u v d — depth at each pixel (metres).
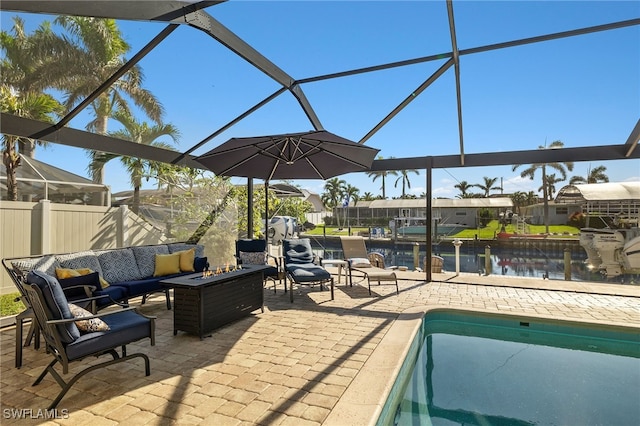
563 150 6.66
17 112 6.45
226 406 2.80
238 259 7.21
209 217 10.48
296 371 3.42
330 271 9.56
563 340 5.02
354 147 5.38
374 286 7.50
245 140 5.03
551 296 6.48
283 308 5.75
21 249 6.24
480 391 3.53
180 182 10.28
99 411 2.74
